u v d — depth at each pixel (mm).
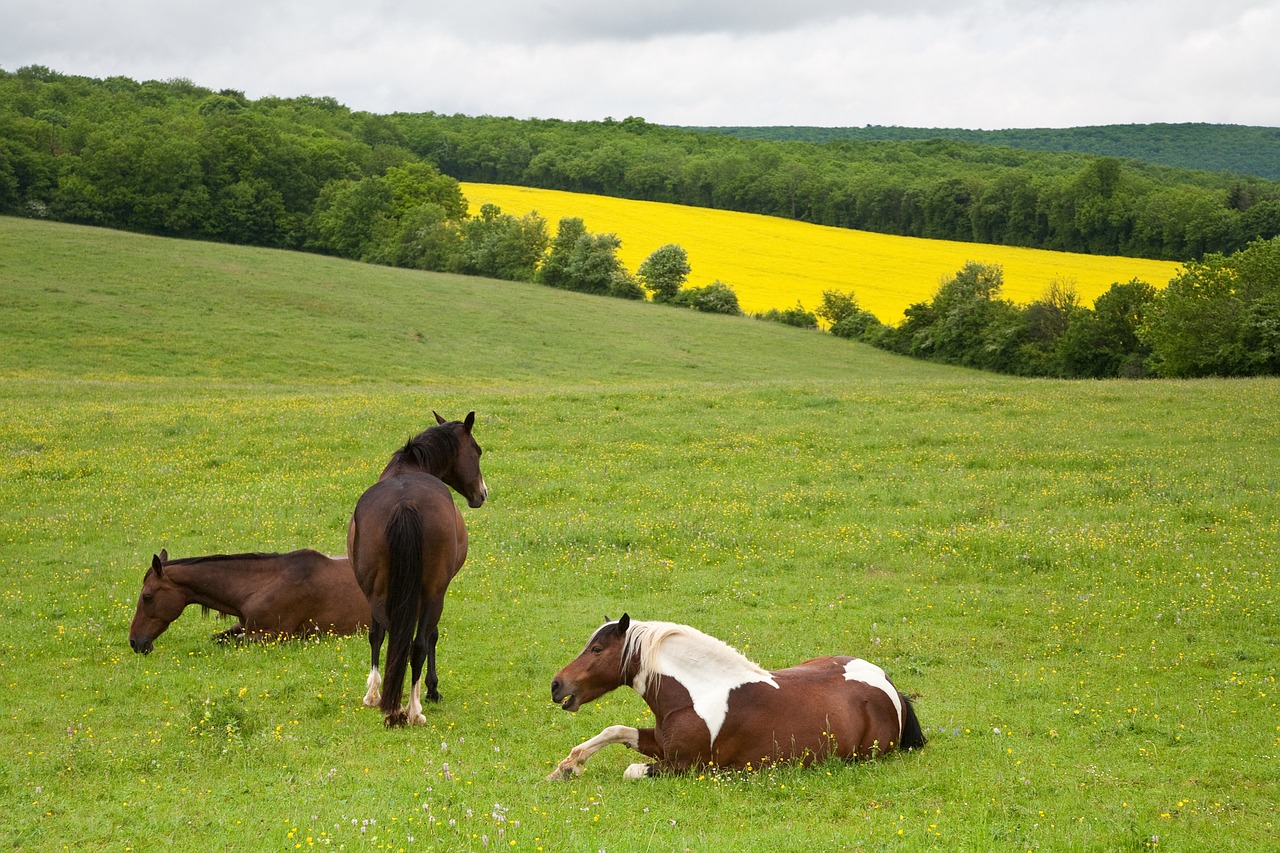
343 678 11242
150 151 95438
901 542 17984
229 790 7480
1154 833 6668
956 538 17844
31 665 11852
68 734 9328
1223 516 18766
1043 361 66438
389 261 94375
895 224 117688
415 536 9625
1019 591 15336
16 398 34250
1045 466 23719
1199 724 9633
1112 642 12820
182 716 9820
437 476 11727
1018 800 7484
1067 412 30219
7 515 20125
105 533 19031
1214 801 7617
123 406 31859
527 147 147250
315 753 8641
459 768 8227
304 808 6961
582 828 6625
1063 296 69812
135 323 56281
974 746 8844
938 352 72375
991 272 75312
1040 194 106625
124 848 6199
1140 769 8359
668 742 8125
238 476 23250
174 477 23062
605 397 33688
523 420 29484
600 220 118125
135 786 7668
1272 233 91688
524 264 91750
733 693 8094
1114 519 19031
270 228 98688
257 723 9391
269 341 56125
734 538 18453
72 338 51625
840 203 121000
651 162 139500
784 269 98000
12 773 7980
